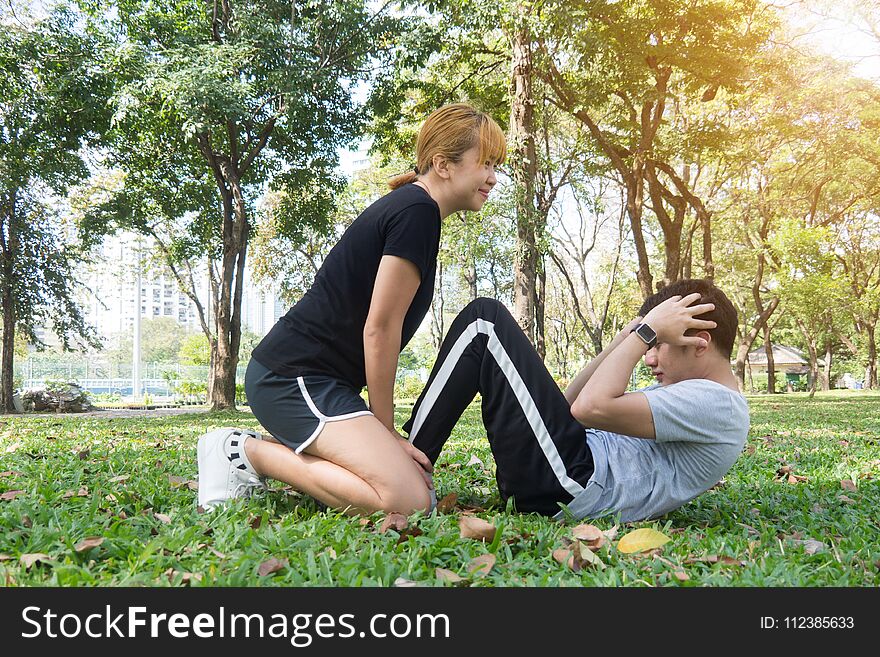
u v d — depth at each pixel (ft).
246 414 49.83
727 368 8.15
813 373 124.06
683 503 8.33
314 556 6.10
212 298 96.43
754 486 12.49
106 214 60.34
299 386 8.06
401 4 51.55
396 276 7.84
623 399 7.75
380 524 7.36
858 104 67.26
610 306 142.51
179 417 44.88
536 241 45.88
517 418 8.11
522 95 46.62
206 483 8.52
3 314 69.21
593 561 6.32
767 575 6.16
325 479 7.99
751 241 101.24
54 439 22.24
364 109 57.21
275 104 54.39
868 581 6.27
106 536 6.63
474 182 8.52
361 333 8.27
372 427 7.93
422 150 8.61
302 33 53.21
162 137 56.70
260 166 60.85
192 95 46.39
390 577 5.59
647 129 57.82
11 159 57.88
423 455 8.22
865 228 105.40
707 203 84.17
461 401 8.32
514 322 8.25
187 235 65.62
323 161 60.03
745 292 121.49
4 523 7.10
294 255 99.76
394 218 7.97
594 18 49.24
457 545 6.70
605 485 8.14
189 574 5.48
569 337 151.94
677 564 6.44
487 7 45.85
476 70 59.36
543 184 57.82
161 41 53.52
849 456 18.39
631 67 51.72
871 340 131.13
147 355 249.14
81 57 52.80
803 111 67.92
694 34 53.36
